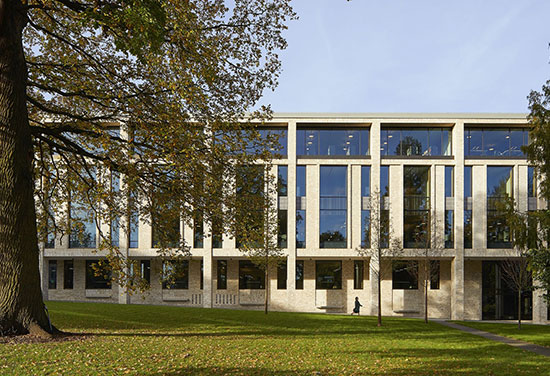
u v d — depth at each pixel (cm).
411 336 2178
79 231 1966
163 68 1569
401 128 4141
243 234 1661
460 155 4034
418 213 4075
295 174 4056
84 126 1678
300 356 1396
